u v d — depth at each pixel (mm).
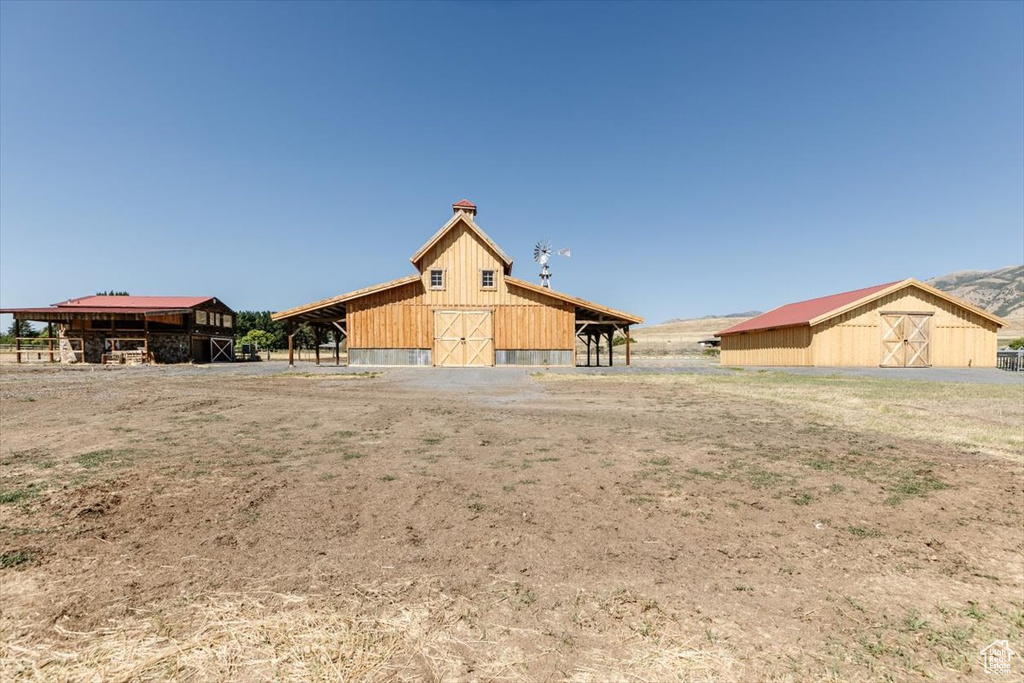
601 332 25828
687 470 4488
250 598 2293
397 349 21297
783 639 2016
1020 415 7406
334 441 5750
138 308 29375
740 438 5906
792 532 3100
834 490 3898
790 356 23016
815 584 2465
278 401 9430
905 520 3291
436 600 2297
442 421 7164
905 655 1913
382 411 8148
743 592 2389
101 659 1866
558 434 6188
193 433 6207
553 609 2229
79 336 29062
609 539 2990
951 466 4578
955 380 14227
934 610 2230
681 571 2592
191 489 3869
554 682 1754
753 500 3680
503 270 21609
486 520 3283
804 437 5945
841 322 21734
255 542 2906
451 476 4297
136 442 5633
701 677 1780
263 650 1930
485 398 10047
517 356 21375
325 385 12891
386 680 1771
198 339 32594
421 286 21406
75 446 5406
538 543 2928
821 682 1761
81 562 2631
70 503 3504
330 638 2004
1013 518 3316
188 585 2398
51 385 12555
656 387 12250
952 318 22500
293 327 22875
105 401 9305
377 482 4105
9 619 2107
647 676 1786
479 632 2057
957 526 3189
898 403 8758
